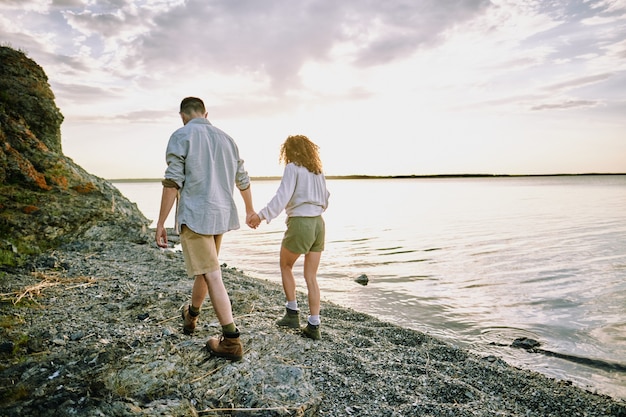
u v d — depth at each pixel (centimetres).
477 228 2119
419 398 330
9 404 252
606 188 8950
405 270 1112
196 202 321
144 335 365
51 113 1072
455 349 473
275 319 477
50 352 324
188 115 348
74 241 790
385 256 1360
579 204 3825
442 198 5912
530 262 1170
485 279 977
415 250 1477
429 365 409
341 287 919
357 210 3825
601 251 1313
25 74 1057
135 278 604
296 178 400
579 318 679
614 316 684
